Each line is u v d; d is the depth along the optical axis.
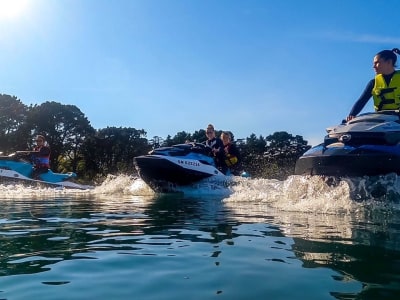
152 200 6.70
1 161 11.32
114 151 35.28
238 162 10.50
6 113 37.41
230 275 1.97
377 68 5.20
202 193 8.93
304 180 5.28
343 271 1.97
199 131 31.28
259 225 3.42
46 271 2.07
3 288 1.81
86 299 1.66
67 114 38.81
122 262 2.24
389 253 2.29
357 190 4.69
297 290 1.72
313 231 3.04
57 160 38.25
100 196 7.93
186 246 2.64
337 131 5.04
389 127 4.72
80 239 2.91
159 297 1.67
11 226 3.55
